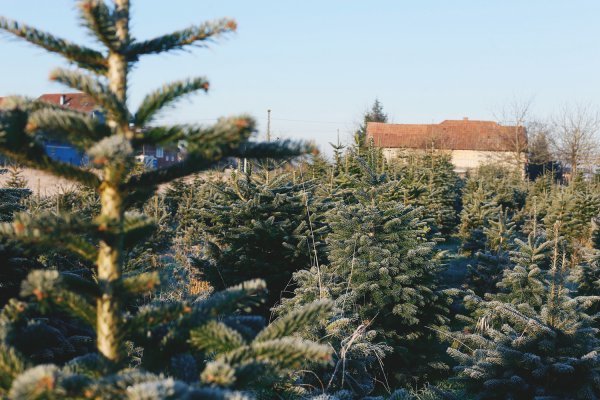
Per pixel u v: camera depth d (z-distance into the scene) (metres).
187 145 1.95
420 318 9.88
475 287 12.91
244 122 1.83
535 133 51.19
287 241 9.86
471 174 36.03
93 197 14.57
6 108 1.79
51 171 1.94
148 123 2.03
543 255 10.87
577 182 26.25
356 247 9.66
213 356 2.61
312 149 2.10
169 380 1.61
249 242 9.95
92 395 1.61
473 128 57.72
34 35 1.90
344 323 5.34
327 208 11.77
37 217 1.87
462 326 11.40
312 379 5.38
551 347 6.25
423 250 9.48
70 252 2.21
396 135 53.28
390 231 9.91
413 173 23.34
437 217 22.66
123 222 2.06
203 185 19.05
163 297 6.86
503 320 8.77
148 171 2.13
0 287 6.14
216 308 2.12
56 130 1.85
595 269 11.41
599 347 6.42
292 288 9.62
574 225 19.12
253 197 10.59
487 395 6.37
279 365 2.00
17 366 1.79
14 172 15.81
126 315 2.16
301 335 5.45
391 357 9.08
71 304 1.96
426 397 6.91
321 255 10.27
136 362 3.59
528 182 31.66
